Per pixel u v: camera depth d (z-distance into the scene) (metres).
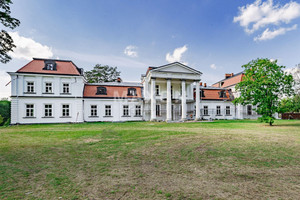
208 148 6.15
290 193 2.88
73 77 21.47
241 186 3.16
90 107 22.34
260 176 3.64
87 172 3.96
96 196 2.82
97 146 6.71
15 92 19.25
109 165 4.45
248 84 15.61
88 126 15.33
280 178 3.53
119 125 16.12
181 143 7.09
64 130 12.05
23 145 6.96
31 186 3.24
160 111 24.66
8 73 19.11
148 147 6.46
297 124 15.62
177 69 22.95
